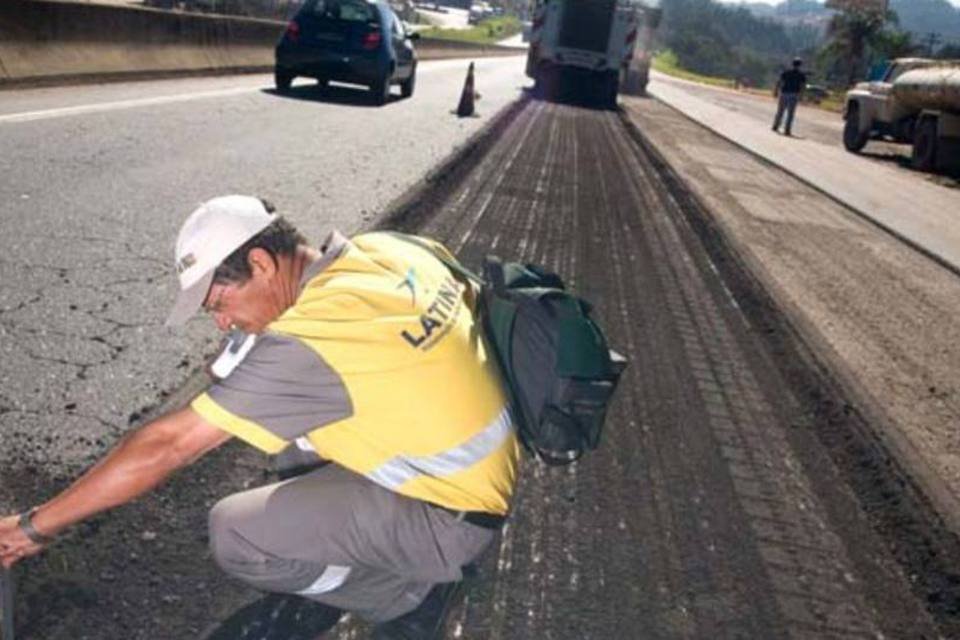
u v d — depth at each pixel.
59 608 2.42
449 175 9.65
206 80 15.59
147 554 2.69
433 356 1.92
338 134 11.23
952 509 3.85
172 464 1.85
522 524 3.22
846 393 5.04
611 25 26.52
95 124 9.21
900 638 2.94
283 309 1.96
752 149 19.20
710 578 3.09
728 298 6.68
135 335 4.10
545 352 2.03
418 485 2.03
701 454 4.02
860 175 17.53
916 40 68.94
